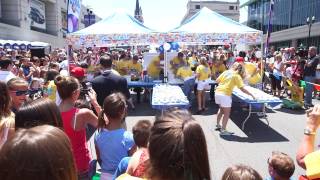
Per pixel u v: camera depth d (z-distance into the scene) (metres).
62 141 1.26
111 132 3.39
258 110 9.77
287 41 52.78
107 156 3.36
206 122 9.60
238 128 8.85
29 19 46.88
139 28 12.44
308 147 2.26
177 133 1.57
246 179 2.09
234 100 10.52
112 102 3.37
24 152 1.17
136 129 2.95
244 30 12.38
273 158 3.60
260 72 13.59
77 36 11.66
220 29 12.31
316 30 42.06
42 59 14.27
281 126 9.02
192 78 11.29
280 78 13.44
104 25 12.35
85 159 3.59
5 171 1.17
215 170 5.95
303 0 46.47
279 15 54.97
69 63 11.52
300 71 12.46
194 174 1.57
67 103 3.57
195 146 1.57
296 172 5.74
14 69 10.14
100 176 3.40
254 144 7.45
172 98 8.42
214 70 13.20
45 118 2.52
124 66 13.20
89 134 7.63
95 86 6.04
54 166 1.20
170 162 1.55
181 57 12.29
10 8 42.97
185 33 12.12
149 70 13.37
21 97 4.09
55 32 58.78
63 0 63.25
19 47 26.09
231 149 7.10
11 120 2.87
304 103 11.62
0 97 2.96
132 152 3.34
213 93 13.07
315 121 2.32
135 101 13.11
